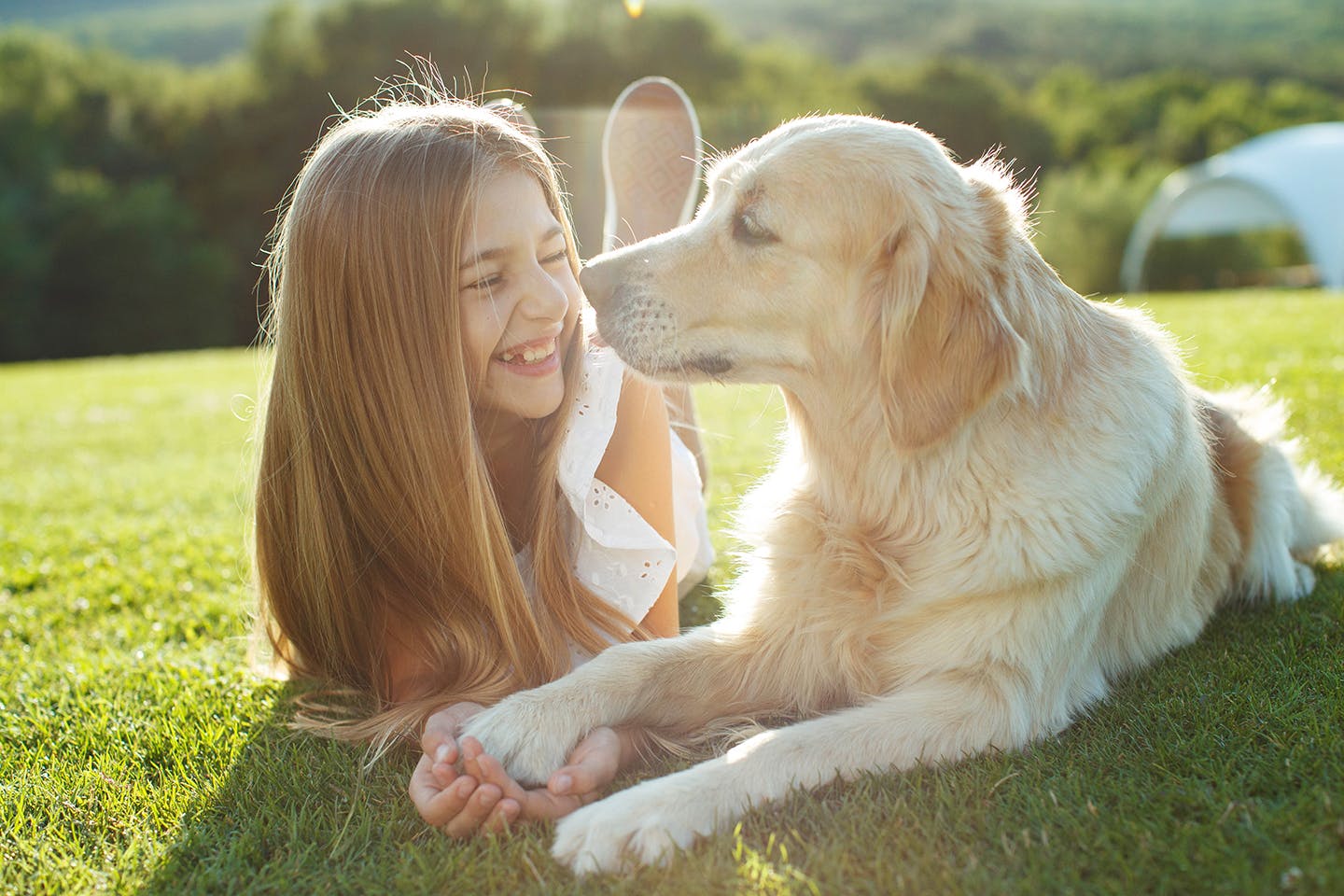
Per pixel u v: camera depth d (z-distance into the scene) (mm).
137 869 2059
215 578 4035
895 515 2590
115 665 3127
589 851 1934
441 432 2559
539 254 2699
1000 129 44469
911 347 2449
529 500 2912
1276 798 1998
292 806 2201
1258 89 53969
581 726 2357
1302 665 2613
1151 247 38156
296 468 2723
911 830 1969
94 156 36938
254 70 38188
